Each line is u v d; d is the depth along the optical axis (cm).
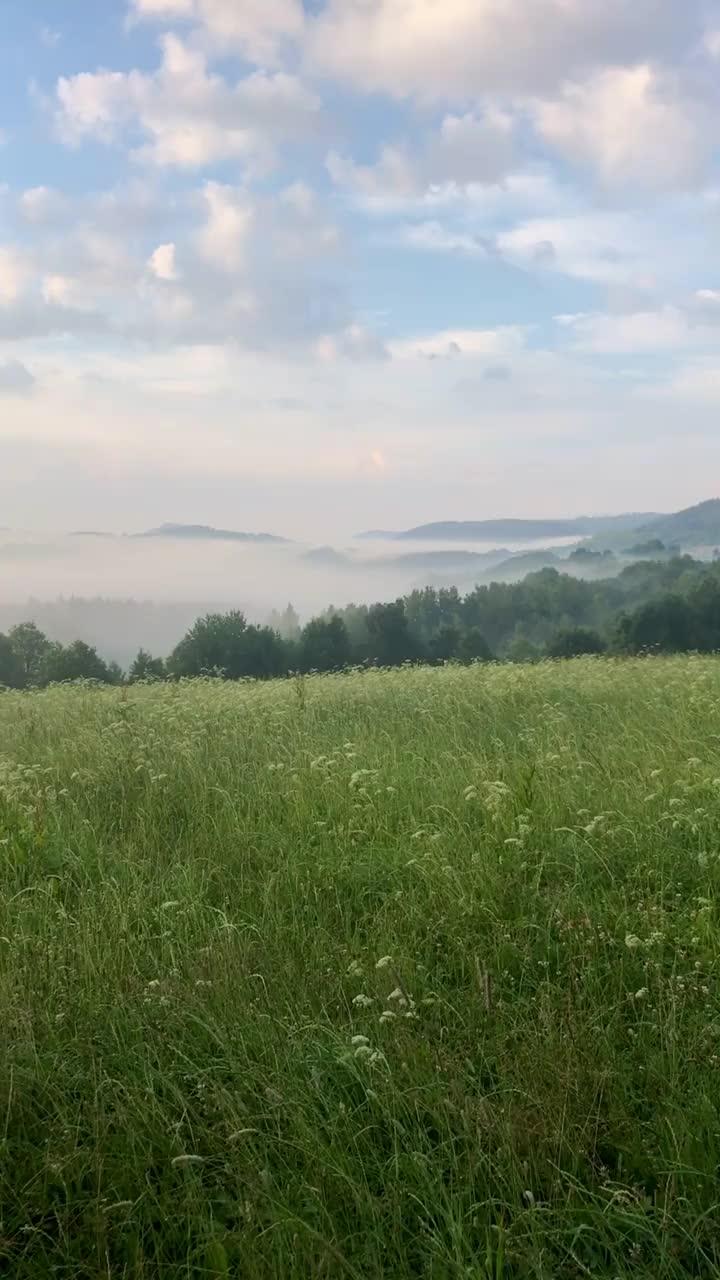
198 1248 313
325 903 587
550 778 753
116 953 516
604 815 628
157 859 683
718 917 525
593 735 942
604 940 504
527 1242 306
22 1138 375
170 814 799
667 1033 406
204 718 1216
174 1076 402
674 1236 311
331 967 495
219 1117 377
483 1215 321
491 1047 413
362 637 9231
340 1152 349
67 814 783
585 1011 434
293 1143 351
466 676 1622
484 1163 339
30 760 1010
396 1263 306
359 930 548
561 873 600
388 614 9262
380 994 460
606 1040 408
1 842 688
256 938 541
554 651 7600
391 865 630
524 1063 391
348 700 1329
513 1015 441
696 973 464
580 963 488
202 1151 363
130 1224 331
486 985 439
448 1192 332
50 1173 348
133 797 843
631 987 466
